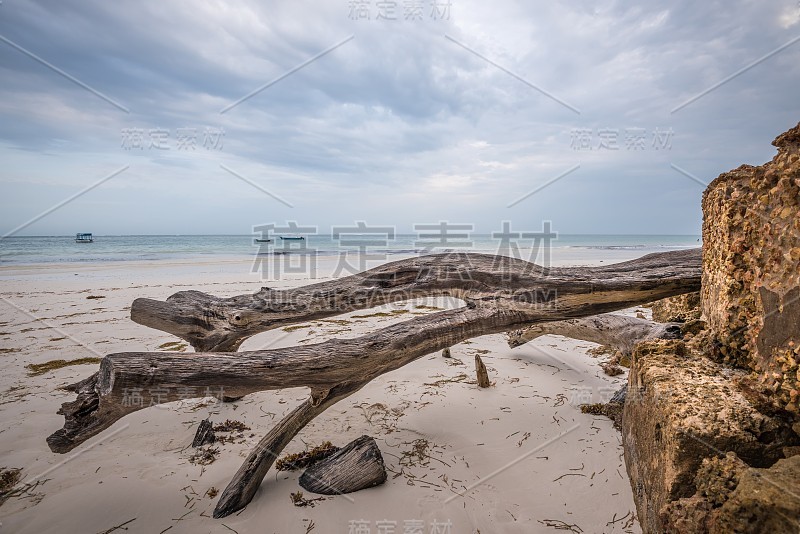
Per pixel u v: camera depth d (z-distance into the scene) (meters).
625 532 2.98
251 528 3.14
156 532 3.10
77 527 3.12
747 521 1.70
